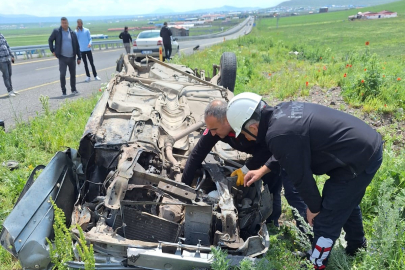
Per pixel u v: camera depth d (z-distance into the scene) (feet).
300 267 10.80
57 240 8.86
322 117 8.92
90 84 38.14
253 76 35.50
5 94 33.27
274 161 10.00
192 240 9.71
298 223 12.09
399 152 18.48
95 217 10.41
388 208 11.07
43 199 10.61
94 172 12.31
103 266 9.10
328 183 9.73
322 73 34.50
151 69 20.95
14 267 11.02
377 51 58.39
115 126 13.43
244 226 10.93
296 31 141.90
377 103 23.73
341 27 152.56
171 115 15.40
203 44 100.17
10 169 17.37
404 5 403.13
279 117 8.84
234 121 9.32
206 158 12.07
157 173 11.45
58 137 19.90
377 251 10.44
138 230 9.91
